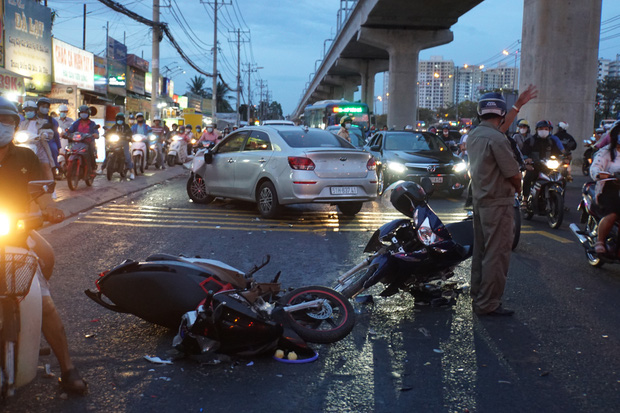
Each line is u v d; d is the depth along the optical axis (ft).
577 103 86.99
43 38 82.99
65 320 15.57
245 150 36.88
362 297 17.93
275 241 27.22
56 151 39.50
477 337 15.01
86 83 106.42
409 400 11.37
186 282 13.76
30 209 10.85
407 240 17.01
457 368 12.98
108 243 25.96
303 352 13.42
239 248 25.49
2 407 10.57
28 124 37.55
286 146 33.88
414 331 15.40
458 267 22.62
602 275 21.62
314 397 11.41
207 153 39.11
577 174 77.00
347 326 14.29
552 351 14.07
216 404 11.02
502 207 16.43
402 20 156.87
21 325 9.73
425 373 12.68
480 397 11.54
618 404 11.29
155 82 86.12
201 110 297.12
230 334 12.73
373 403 11.21
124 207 38.29
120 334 14.60
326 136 36.04
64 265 21.68
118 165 54.95
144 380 11.96
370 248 17.30
